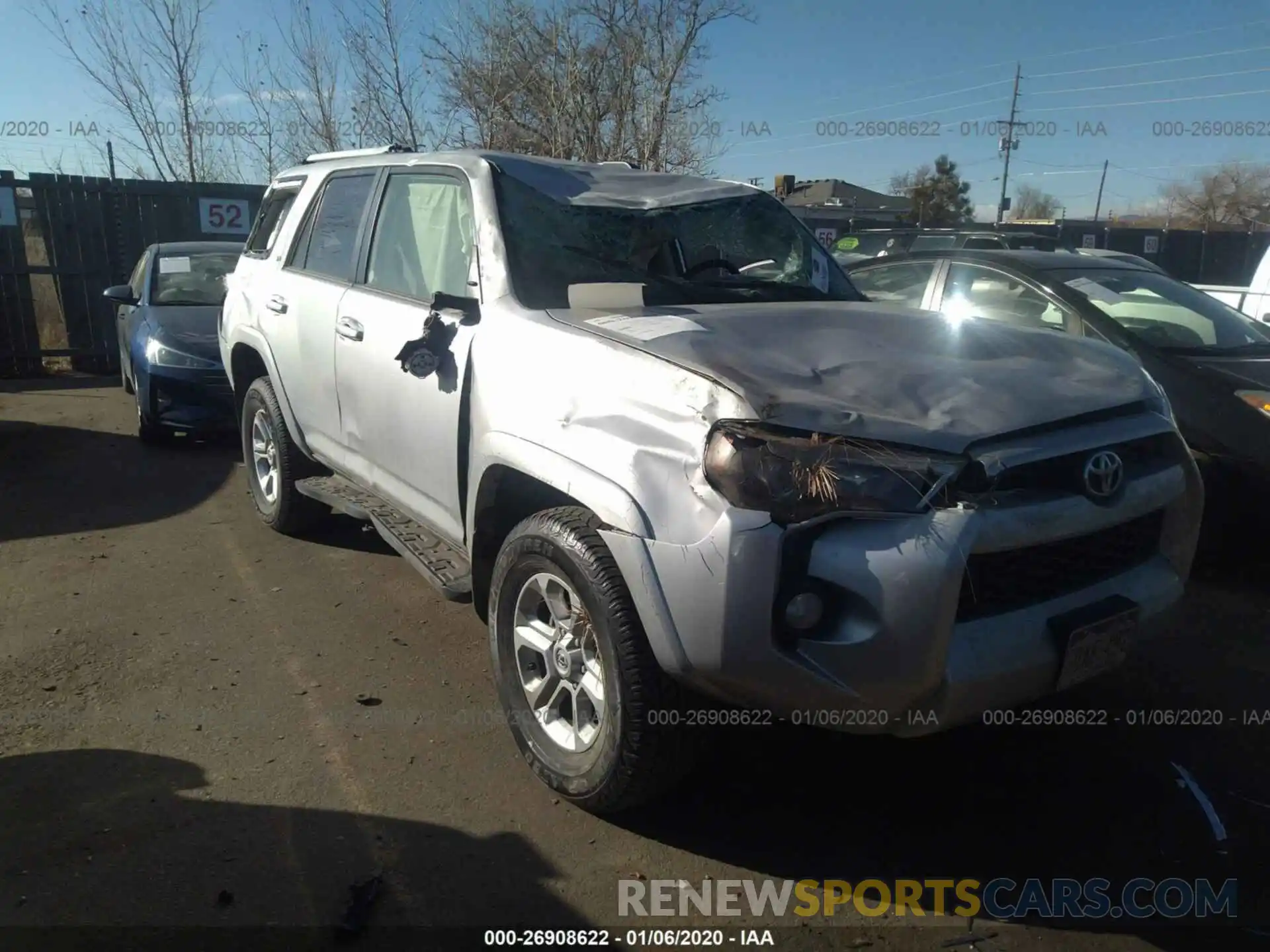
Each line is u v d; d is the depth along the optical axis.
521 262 3.62
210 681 3.95
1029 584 2.69
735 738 3.53
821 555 2.45
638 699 2.72
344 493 4.83
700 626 2.51
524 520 3.16
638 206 4.08
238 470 7.33
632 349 2.90
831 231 22.38
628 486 2.67
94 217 12.33
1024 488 2.66
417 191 4.27
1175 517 3.10
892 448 2.52
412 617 4.59
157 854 2.86
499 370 3.30
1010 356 3.16
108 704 3.75
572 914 2.67
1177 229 26.39
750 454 2.48
